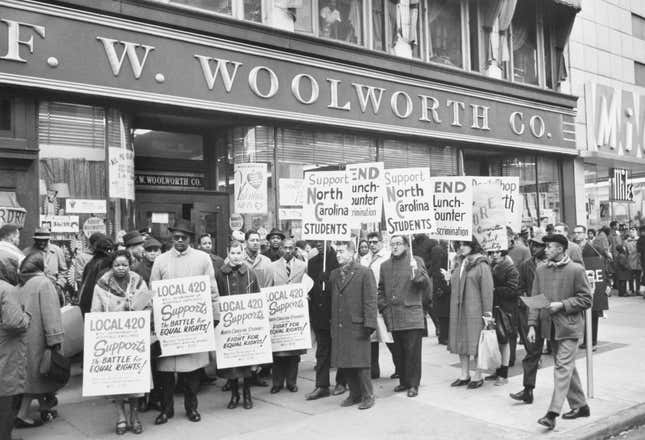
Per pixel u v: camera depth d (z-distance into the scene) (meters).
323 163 13.23
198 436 6.09
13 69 9.00
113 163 10.23
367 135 14.07
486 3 17.09
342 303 6.96
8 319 5.45
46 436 6.16
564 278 6.15
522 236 11.54
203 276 6.62
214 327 6.87
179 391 7.92
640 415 6.55
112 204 10.18
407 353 7.43
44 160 9.56
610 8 22.08
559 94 19.03
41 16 9.28
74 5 9.56
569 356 6.09
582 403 6.38
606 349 9.95
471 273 7.70
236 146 12.33
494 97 16.78
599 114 20.56
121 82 10.06
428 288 7.60
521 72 18.31
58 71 9.41
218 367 6.89
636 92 22.62
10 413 5.60
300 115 12.44
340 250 7.61
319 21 13.29
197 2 11.35
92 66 9.75
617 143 21.27
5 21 8.95
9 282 5.67
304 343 7.51
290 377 7.84
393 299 7.50
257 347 7.02
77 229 9.78
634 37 23.16
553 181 19.48
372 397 7.00
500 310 7.75
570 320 6.09
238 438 5.99
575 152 19.67
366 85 13.68
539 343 6.91
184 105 10.77
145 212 11.54
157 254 7.95
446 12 16.25
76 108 9.93
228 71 11.39
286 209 12.59
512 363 8.83
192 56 10.92
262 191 12.21
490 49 17.09
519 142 17.58
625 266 17.20
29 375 6.22
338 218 7.78
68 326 7.34
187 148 12.57
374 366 8.40
